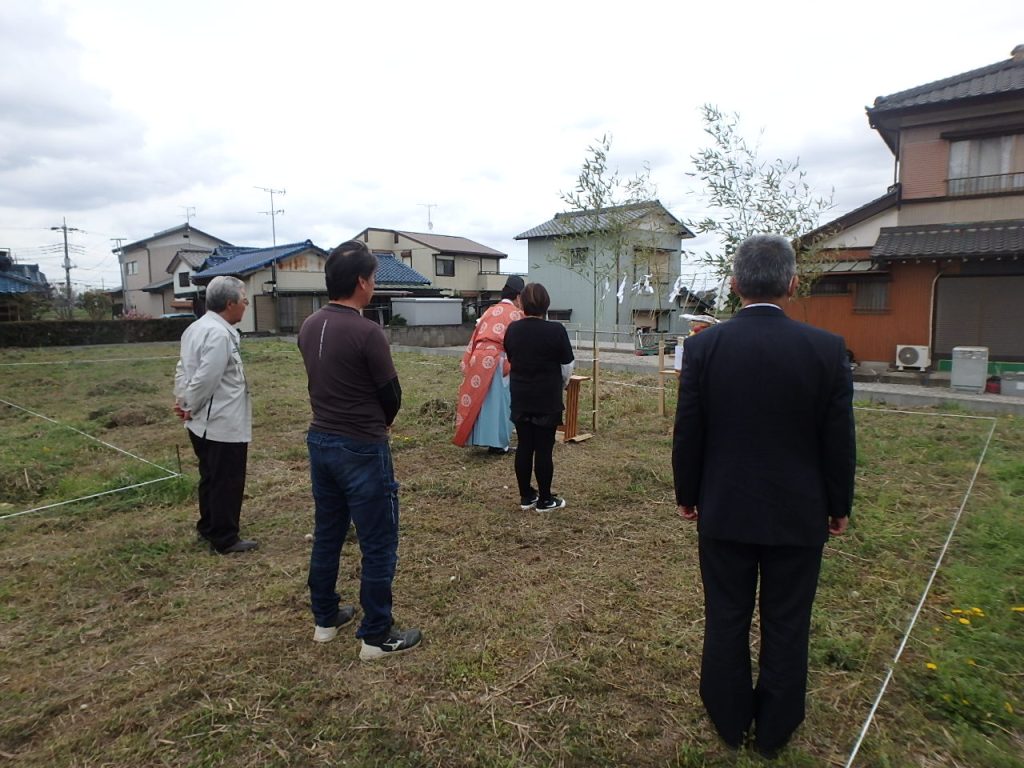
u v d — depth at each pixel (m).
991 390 10.47
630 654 2.60
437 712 2.22
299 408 8.40
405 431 6.77
